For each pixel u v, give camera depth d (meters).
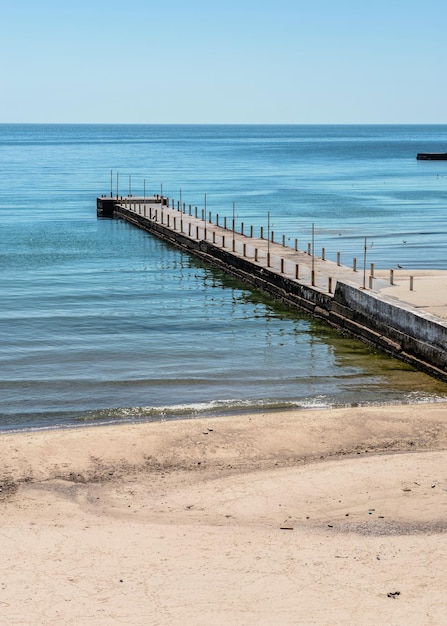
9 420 31.16
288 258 61.69
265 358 40.75
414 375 37.41
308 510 22.56
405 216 97.94
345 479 24.70
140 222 89.69
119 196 111.94
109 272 65.19
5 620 16.88
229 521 21.92
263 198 117.50
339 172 172.12
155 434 28.58
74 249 76.31
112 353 41.47
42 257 71.88
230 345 43.41
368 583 18.38
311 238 79.75
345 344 43.56
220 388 35.66
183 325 47.94
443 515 22.03
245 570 19.00
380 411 31.34
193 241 72.56
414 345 39.06
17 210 106.81
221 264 65.94
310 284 51.62
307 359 40.56
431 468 25.48
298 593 17.97
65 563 19.34
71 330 46.31
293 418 30.45
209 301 54.84
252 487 24.27
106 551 19.98
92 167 187.25
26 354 41.06
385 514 22.19
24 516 22.09
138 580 18.56
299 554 19.80
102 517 22.17
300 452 27.47
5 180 152.00
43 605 17.50
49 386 35.69
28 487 24.28
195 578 18.64
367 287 46.72
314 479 24.75
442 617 17.00
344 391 35.06
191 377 37.25
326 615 17.08
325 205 109.06
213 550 20.05
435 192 127.31
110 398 34.12
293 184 141.88
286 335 45.69
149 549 20.09
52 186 140.00
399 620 16.89
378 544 20.33
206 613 17.19
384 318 42.09
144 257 72.31
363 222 92.44
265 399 33.91
